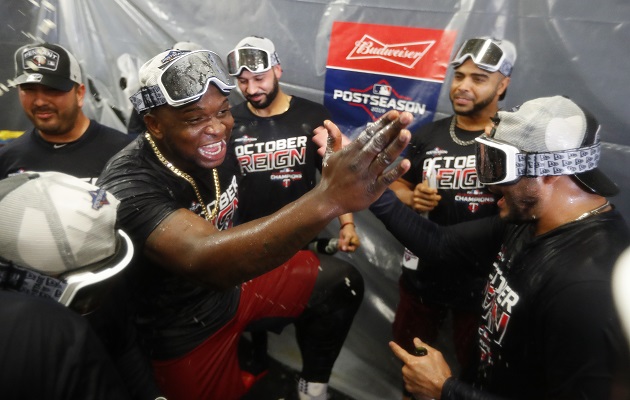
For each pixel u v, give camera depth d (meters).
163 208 1.31
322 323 2.01
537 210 1.21
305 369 2.11
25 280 1.00
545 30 2.11
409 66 2.40
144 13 2.88
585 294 1.03
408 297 2.37
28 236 0.97
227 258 1.09
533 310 1.15
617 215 1.18
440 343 2.56
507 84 2.10
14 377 0.82
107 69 3.02
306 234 1.02
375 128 0.93
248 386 1.97
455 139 2.17
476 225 1.61
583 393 1.01
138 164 1.46
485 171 1.25
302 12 2.56
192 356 1.68
